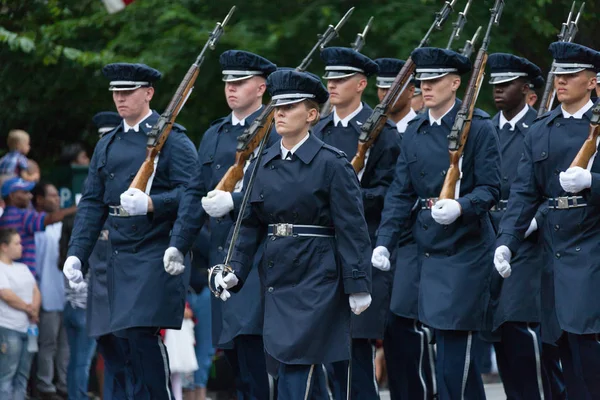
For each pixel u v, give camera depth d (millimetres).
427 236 24625
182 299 26094
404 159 25219
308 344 21641
